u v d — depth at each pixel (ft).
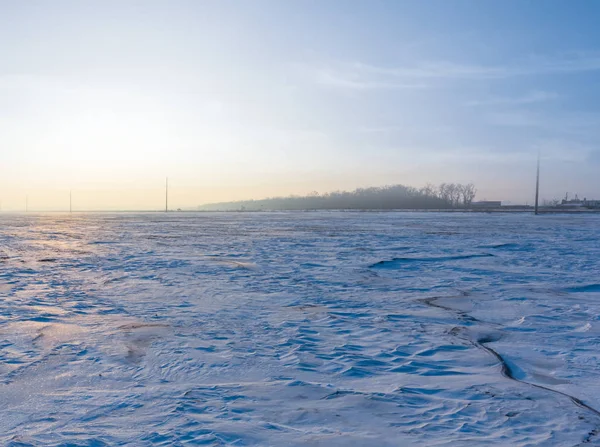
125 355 21.95
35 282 42.29
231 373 19.66
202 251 68.90
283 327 27.12
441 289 39.81
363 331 26.48
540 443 13.75
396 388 18.10
